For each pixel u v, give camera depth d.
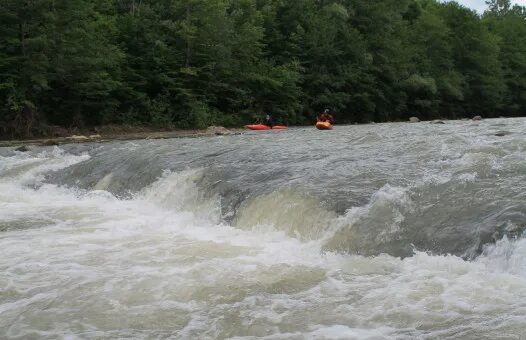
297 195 9.10
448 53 59.81
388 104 53.19
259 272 6.62
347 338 4.67
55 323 5.27
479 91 62.91
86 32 28.86
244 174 11.26
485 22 75.25
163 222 10.09
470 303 5.17
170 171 12.86
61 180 15.23
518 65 70.25
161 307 5.61
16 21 26.78
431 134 16.92
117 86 31.73
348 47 48.56
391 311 5.15
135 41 34.41
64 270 6.91
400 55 52.50
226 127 37.84
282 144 16.16
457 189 8.26
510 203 7.27
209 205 10.53
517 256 6.09
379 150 12.70
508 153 10.70
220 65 37.19
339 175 10.03
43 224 9.98
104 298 5.87
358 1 52.41
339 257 7.21
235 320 5.22
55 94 30.62
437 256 6.70
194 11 36.44
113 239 8.64
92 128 31.50
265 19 44.31
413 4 67.12
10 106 27.42
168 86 35.66
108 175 14.46
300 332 4.88
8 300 5.88
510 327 4.60
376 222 7.73
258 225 9.18
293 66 43.09
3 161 18.16
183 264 7.07
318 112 47.34
